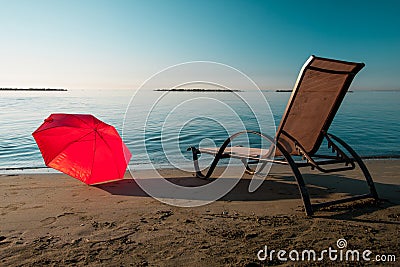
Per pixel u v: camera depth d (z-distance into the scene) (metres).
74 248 2.51
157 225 3.01
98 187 4.48
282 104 23.09
